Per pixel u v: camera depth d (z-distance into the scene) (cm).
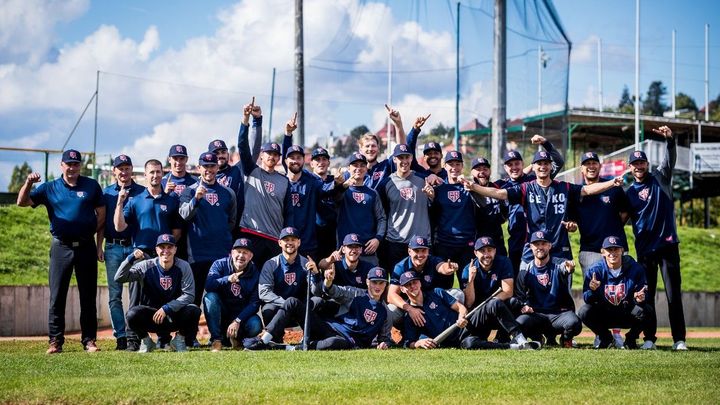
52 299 1071
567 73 2291
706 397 707
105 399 695
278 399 691
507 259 1116
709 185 3406
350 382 759
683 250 2508
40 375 811
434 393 715
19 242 1864
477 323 1083
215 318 1077
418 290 1088
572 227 1116
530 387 744
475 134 2545
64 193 1080
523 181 1198
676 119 3950
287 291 1086
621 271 1078
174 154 1180
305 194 1169
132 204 1114
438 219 1184
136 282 1068
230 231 1157
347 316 1073
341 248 1122
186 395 705
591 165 1129
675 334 1109
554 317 1108
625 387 748
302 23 1714
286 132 1255
